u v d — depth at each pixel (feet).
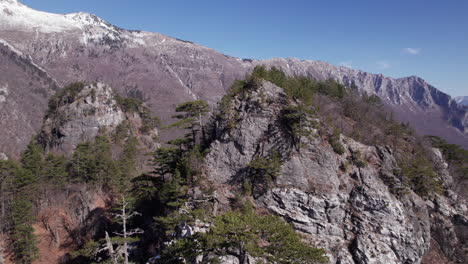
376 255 125.18
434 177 179.01
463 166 224.53
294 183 135.03
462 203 189.47
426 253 155.43
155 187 151.64
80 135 313.94
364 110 205.98
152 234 155.94
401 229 132.46
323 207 130.62
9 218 172.55
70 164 219.61
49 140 314.96
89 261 160.56
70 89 342.23
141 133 362.33
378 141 173.06
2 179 177.06
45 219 185.37
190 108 154.40
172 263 77.20
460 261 156.04
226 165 141.59
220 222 65.57
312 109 148.87
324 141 145.38
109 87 356.59
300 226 128.98
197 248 66.69
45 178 197.77
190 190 131.54
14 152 448.24
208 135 163.94
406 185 149.28
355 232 131.54
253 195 135.44
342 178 139.74
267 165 132.87
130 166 220.43
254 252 59.41
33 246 157.89
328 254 123.13
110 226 183.93
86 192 196.65
